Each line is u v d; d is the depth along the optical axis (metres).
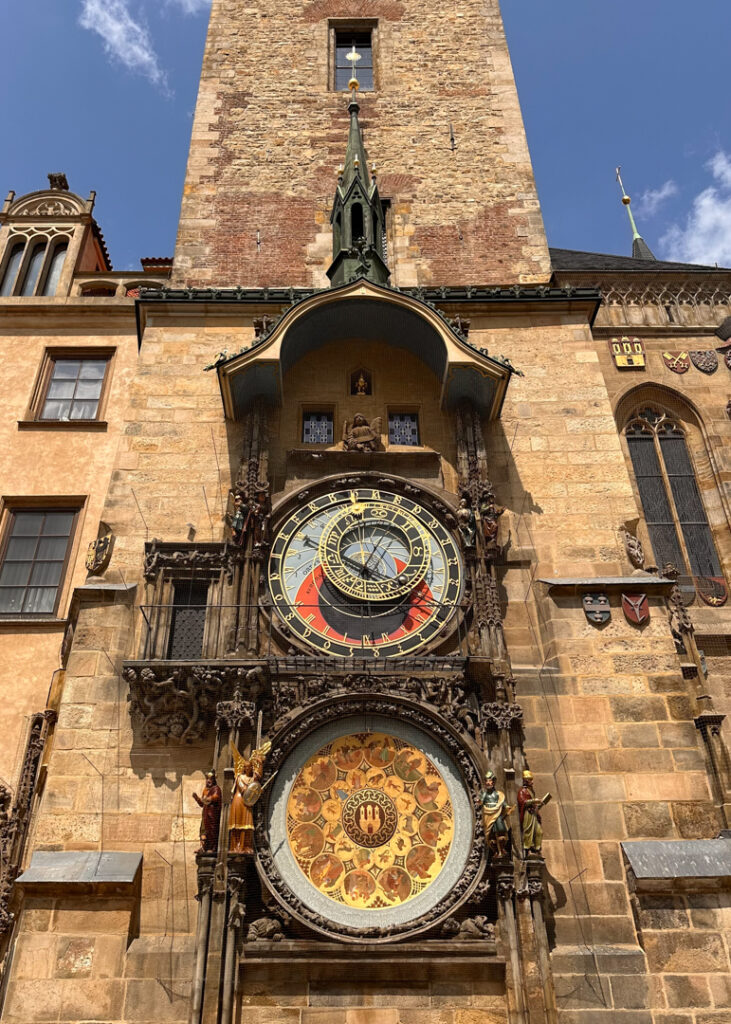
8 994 12.47
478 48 29.92
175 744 14.87
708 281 24.30
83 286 26.22
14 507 21.91
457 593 16.41
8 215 27.59
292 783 14.14
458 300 20.78
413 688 14.78
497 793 13.58
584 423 19.17
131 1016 12.47
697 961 12.91
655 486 21.44
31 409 23.58
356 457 18.14
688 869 13.48
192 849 13.99
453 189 25.98
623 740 15.05
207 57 29.33
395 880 13.51
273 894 13.11
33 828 16.22
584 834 14.23
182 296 20.59
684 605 19.78
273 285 23.62
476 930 13.08
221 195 25.55
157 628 15.94
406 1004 12.71
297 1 31.28
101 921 13.05
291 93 28.47
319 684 14.79
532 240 24.81
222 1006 12.20
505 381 17.91
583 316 20.86
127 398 23.83
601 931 13.44
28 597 20.53
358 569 16.55
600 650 15.90
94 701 15.20
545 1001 12.37
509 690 14.80
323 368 19.70
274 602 16.17
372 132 27.45
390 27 30.56
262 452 17.62
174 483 18.05
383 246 24.59
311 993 12.73
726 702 18.23
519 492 18.20
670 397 22.58
